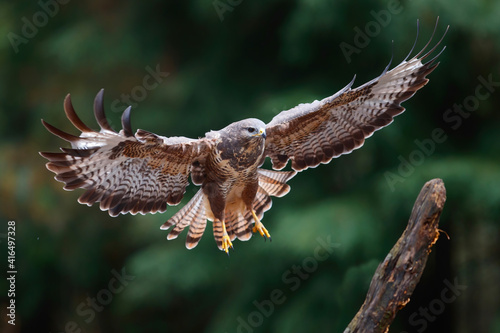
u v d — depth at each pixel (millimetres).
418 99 15797
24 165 18969
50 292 19969
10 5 19672
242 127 7840
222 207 8219
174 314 18828
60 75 19062
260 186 8617
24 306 19703
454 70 15375
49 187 18734
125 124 6625
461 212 15188
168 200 7969
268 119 15023
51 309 20203
